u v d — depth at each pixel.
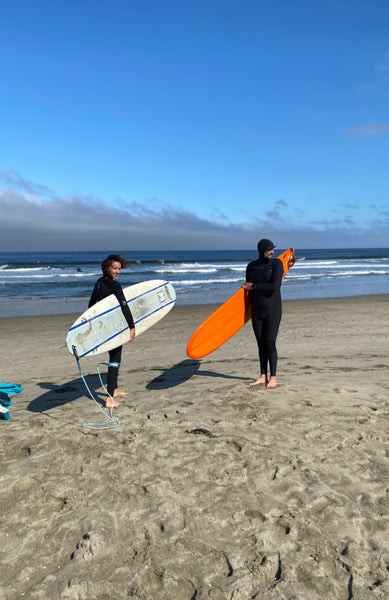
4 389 3.59
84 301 17.95
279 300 4.33
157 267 44.34
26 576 1.86
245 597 1.73
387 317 11.16
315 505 2.32
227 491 2.47
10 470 2.73
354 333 8.62
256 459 2.80
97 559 1.96
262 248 4.29
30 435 3.28
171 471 2.69
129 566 1.91
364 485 2.50
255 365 5.77
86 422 3.55
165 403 4.01
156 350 7.50
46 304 16.98
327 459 2.78
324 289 21.59
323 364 5.72
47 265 50.09
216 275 34.28
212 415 3.60
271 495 2.42
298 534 2.09
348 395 4.07
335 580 1.80
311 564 1.89
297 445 2.99
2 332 10.28
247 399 3.99
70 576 1.85
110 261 4.06
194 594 1.75
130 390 4.66
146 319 4.75
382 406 3.75
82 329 3.90
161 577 1.84
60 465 2.79
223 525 2.18
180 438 3.15
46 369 6.23
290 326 9.81
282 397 4.02
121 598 1.74
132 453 2.94
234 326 4.84
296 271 37.81
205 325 4.76
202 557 1.96
